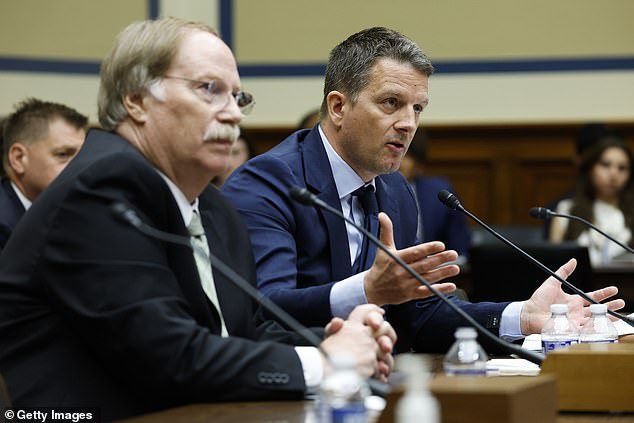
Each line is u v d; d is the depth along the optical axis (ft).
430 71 22.34
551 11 60.85
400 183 24.06
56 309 14.78
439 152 62.13
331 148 22.44
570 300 20.51
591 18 60.49
